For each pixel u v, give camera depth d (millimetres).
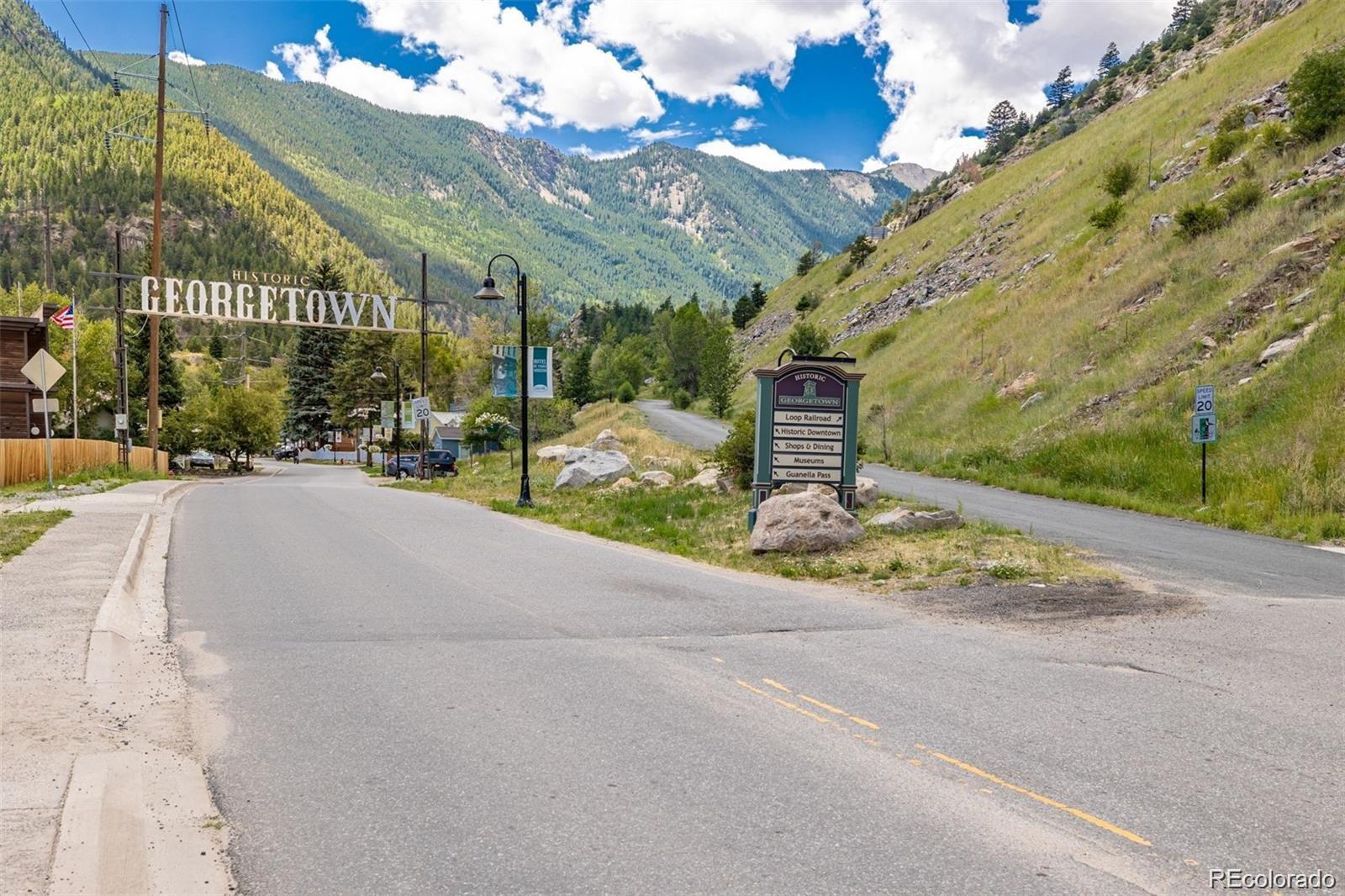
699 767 4887
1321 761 4910
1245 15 98312
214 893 3506
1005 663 7078
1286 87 45406
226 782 4688
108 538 13719
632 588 10656
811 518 13172
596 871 3703
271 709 5949
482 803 4414
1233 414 22188
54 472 31453
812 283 119000
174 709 5930
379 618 8875
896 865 3752
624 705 6020
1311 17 55219
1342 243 25938
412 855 3855
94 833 3889
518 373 22203
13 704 5707
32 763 4691
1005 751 5098
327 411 112312
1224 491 18875
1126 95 106125
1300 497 17078
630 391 108688
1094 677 6617
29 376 23141
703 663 7133
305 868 3729
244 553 13547
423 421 41094
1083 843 3957
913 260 83062
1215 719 5629
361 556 13312
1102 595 9727
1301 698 6027
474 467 52562
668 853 3863
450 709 5953
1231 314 27078
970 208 85750
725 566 12773
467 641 7895
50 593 9203
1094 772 4781
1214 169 41188
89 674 6453
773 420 14977
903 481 27109
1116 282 36969
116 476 34500
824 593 10438
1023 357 37438
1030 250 55844
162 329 87438
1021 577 10672
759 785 4633
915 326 60906
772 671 6891
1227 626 8219
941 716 5742
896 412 42062
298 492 30219
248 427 79062
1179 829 4094
